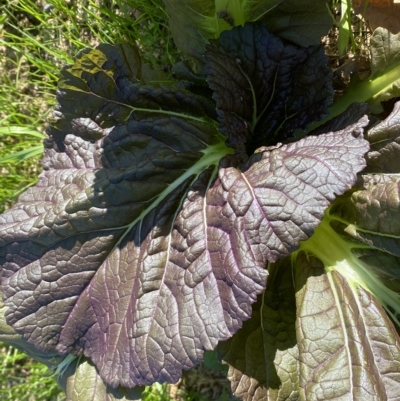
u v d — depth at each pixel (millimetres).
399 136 365
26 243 391
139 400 409
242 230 327
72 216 385
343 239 376
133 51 404
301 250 383
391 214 327
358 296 365
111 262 392
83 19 551
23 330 398
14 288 395
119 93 400
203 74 430
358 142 326
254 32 386
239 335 386
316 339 352
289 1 384
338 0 468
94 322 401
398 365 345
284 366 383
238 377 377
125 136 394
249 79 396
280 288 398
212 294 340
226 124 369
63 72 391
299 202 316
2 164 603
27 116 573
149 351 357
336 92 424
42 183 412
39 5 574
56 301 397
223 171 362
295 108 402
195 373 571
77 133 409
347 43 458
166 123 395
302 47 391
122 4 529
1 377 625
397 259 353
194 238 358
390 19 419
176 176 389
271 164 337
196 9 391
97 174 392
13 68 602
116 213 387
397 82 386
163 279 369
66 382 445
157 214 384
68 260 393
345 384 339
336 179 313
